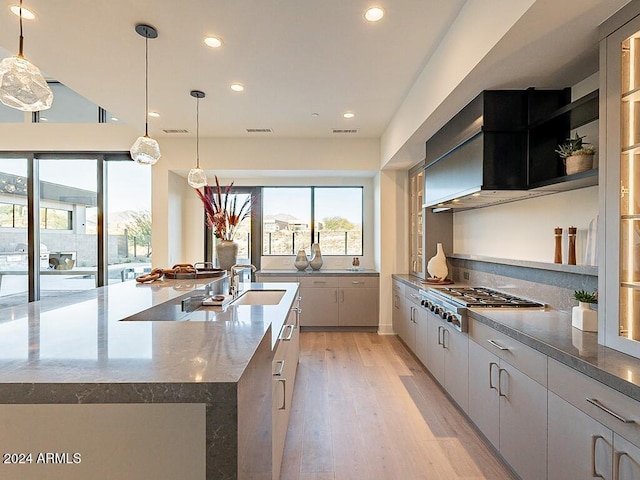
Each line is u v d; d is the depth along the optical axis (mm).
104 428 870
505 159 2510
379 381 3498
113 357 1027
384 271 5262
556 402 1653
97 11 2213
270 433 1512
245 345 1154
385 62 2908
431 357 3482
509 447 2062
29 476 872
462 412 2838
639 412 1223
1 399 841
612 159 1615
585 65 2107
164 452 868
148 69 2996
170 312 2098
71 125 4938
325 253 6051
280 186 5984
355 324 5375
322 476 2104
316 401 3062
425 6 2201
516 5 1656
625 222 1592
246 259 5992
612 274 1617
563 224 2492
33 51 2701
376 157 5117
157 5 2158
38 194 5082
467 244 4062
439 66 2660
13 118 4973
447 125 3092
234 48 2664
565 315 2383
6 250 5043
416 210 4883
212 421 843
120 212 5176
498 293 3307
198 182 3637
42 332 1325
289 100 3695
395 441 2467
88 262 5125
